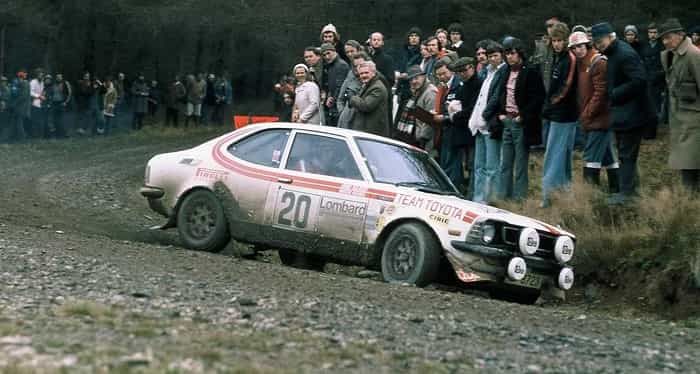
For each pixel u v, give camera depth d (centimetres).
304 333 1220
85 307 1255
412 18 6538
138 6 7962
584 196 2248
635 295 1973
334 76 2723
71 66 7612
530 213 2286
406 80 2819
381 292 1655
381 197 1905
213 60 7788
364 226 1909
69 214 2752
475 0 6156
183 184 2147
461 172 2570
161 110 7800
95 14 7719
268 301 1442
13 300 1341
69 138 5950
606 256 2058
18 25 7350
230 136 2150
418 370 1064
